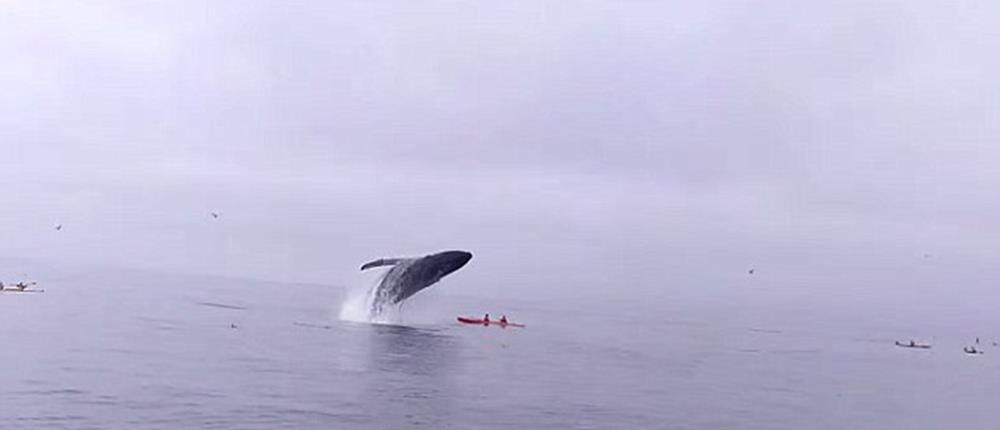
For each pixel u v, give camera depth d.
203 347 47.69
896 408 43.84
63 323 55.78
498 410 33.41
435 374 42.75
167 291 108.94
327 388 35.84
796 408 40.38
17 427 25.36
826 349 92.50
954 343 131.38
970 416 43.34
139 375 35.59
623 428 31.53
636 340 82.94
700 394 42.72
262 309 86.00
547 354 59.09
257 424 27.83
